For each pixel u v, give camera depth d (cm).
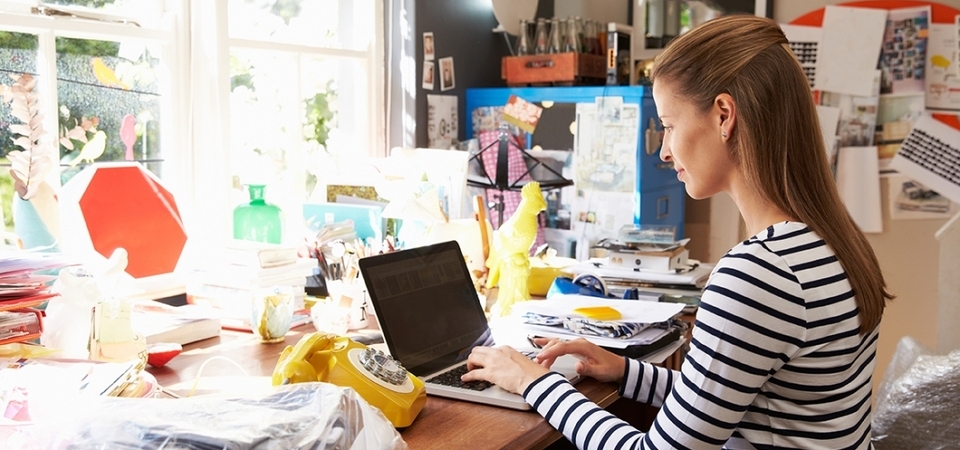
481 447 126
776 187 118
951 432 214
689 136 124
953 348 271
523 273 214
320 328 193
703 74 120
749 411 120
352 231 229
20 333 152
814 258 114
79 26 207
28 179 188
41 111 201
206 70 235
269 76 257
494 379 148
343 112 284
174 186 233
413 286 168
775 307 111
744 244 117
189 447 90
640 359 172
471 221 232
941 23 336
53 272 178
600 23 324
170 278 217
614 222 292
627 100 285
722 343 113
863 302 116
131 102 223
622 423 129
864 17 343
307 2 271
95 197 199
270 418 96
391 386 134
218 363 169
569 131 297
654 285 233
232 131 247
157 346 169
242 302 199
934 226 346
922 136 343
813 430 117
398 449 109
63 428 95
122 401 102
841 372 116
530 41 320
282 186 264
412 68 288
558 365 165
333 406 101
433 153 255
